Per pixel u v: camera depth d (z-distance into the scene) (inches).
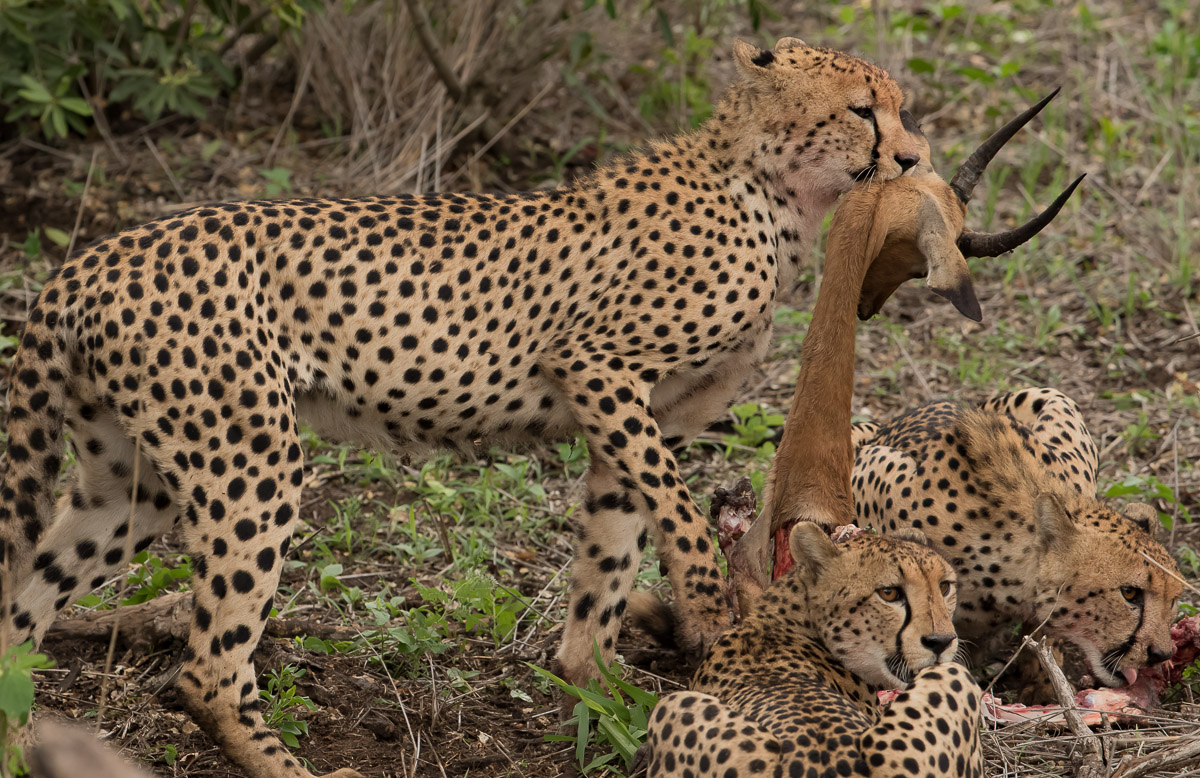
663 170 360.8
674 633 366.6
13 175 618.8
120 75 648.4
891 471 390.9
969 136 714.8
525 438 363.6
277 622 380.8
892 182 339.9
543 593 422.3
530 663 366.3
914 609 297.1
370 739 345.7
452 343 337.4
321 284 325.4
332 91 676.1
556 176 649.0
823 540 305.4
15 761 249.0
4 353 515.8
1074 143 718.5
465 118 652.1
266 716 339.9
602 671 332.8
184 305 306.7
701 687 301.7
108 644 371.9
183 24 629.3
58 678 360.2
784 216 368.2
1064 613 351.6
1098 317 581.9
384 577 430.3
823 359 335.0
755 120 361.7
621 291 347.6
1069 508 360.8
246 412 309.0
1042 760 323.9
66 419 321.1
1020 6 863.1
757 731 254.4
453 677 368.8
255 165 642.8
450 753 341.7
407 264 333.1
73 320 306.5
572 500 480.1
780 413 529.7
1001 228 641.6
